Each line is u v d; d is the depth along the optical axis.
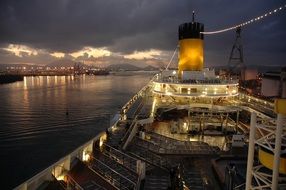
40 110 98.81
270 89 44.69
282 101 8.84
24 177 41.44
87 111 96.81
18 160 48.53
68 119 83.44
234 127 35.50
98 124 76.69
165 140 28.91
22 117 86.38
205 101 43.81
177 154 24.19
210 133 33.56
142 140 28.66
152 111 39.03
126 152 24.52
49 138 62.91
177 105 40.28
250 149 10.68
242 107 39.31
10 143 58.72
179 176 19.25
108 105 110.44
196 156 23.91
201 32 45.97
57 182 18.58
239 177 17.95
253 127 10.49
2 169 44.28
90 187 18.59
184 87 44.00
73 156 22.16
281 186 12.52
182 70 47.41
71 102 119.44
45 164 46.59
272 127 10.11
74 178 19.97
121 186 18.38
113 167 21.62
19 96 143.12
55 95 147.88
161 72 54.78
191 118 37.78
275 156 9.34
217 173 19.66
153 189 17.88
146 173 20.42
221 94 42.84
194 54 46.16
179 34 47.53
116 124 32.72
